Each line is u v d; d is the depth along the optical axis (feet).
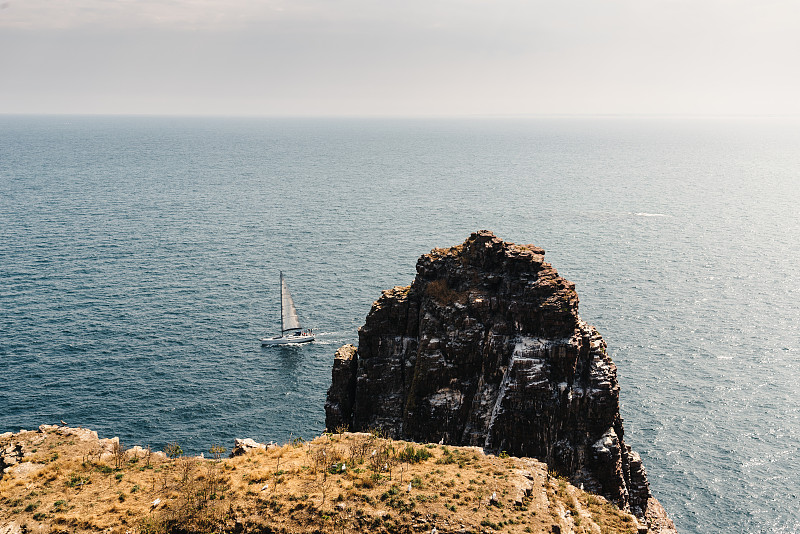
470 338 228.84
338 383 259.39
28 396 404.98
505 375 219.41
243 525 153.79
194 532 153.17
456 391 228.63
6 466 182.60
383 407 247.09
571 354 210.79
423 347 233.96
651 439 375.04
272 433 380.58
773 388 432.25
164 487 169.89
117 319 535.19
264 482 169.07
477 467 181.78
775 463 354.13
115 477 174.50
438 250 256.52
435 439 227.20
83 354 466.29
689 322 544.62
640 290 629.92
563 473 209.36
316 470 174.09
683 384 436.35
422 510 156.66
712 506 323.57
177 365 456.45
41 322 522.06
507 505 161.38
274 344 496.64
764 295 621.72
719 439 375.45
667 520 222.28
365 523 153.17
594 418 211.20
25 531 150.51
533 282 224.33
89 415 387.75
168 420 387.75
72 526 152.05
